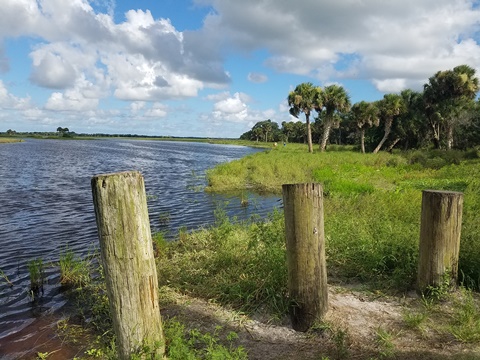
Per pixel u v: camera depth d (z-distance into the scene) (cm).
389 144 4316
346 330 360
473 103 3544
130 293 273
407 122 3844
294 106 4016
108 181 262
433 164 2275
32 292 556
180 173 2505
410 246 519
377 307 423
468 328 357
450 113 3409
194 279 523
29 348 417
